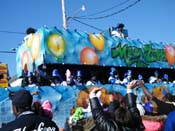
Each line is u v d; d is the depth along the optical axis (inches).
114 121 176.7
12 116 427.5
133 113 182.4
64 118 473.7
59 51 535.2
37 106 223.8
